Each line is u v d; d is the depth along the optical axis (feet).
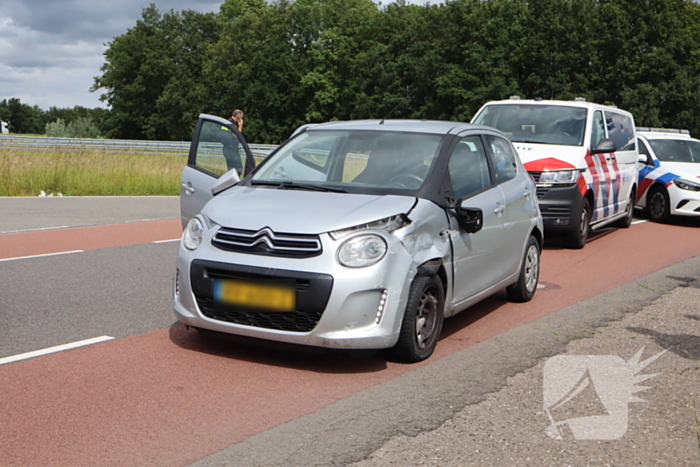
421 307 16.38
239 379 15.06
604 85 193.67
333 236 15.19
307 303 14.88
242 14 276.62
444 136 19.36
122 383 14.60
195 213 24.53
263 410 13.37
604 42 191.52
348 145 19.11
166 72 259.80
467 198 18.83
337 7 250.16
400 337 15.87
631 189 44.01
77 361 15.94
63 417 12.73
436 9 218.38
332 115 241.76
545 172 34.42
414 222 16.19
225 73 245.65
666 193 47.73
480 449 11.93
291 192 17.38
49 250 30.50
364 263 15.02
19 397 13.65
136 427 12.38
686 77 184.34
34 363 15.72
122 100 264.11
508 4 203.51
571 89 191.31
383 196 16.92
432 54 204.74
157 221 42.50
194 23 271.49
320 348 15.17
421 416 13.29
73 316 19.83
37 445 11.51
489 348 18.06
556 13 200.95
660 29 189.57
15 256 28.78
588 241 38.86
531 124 37.60
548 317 21.57
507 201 21.16
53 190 60.13
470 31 205.98
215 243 15.87
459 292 18.26
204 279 15.70
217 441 11.89
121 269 26.81
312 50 237.25
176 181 66.54
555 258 32.83
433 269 16.38
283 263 15.10
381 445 11.91
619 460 11.73
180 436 12.05
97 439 11.82
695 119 182.19
